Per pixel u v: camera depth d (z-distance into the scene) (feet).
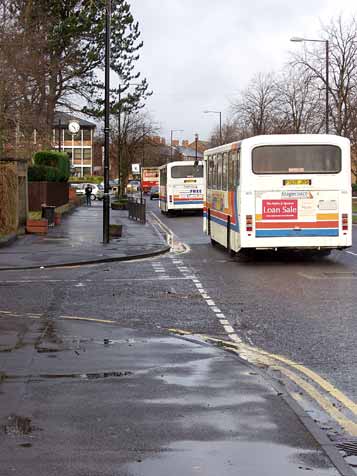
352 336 35.22
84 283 55.47
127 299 47.44
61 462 17.76
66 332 35.37
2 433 19.89
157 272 62.54
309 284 54.44
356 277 58.65
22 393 24.02
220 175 80.84
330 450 18.76
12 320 38.96
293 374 27.81
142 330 36.14
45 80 140.56
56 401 23.08
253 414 21.74
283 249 68.85
